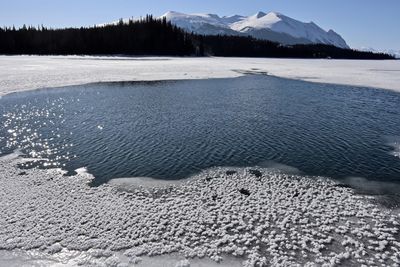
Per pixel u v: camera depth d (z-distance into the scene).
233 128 21.98
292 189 13.22
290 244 9.70
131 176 14.52
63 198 12.20
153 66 73.12
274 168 15.47
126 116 25.17
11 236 9.87
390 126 22.98
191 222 10.73
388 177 14.59
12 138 19.45
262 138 19.91
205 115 25.64
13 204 11.65
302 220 10.86
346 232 10.34
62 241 9.67
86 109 27.48
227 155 17.09
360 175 14.77
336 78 54.03
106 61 89.19
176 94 35.59
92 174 14.70
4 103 28.86
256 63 102.06
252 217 11.09
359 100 33.06
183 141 19.28
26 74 48.91
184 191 13.03
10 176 14.16
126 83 43.94
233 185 13.57
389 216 11.31
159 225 10.48
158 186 13.48
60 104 29.25
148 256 9.18
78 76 49.12
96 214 11.10
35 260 8.98
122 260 9.00
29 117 24.36
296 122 23.77
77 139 19.50
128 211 11.30
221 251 9.44
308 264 8.85
